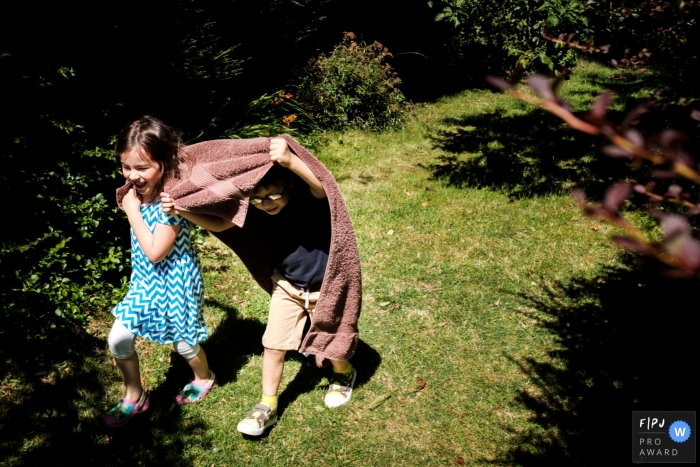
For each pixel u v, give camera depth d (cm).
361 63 772
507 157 678
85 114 421
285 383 323
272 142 229
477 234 485
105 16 443
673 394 303
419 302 392
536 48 508
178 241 261
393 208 533
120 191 259
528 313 379
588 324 364
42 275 365
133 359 277
